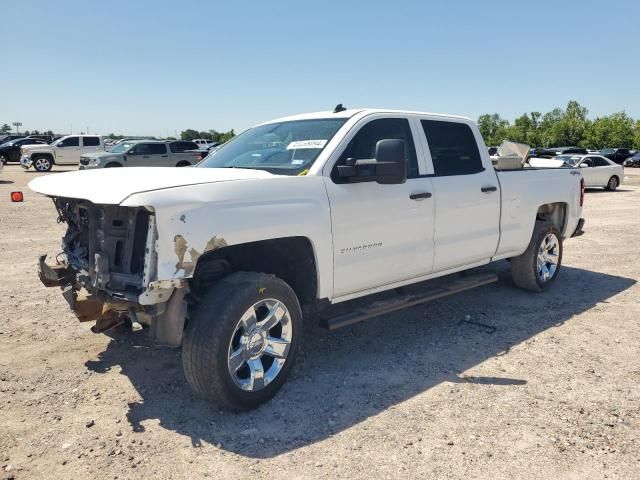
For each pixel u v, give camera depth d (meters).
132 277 3.33
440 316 5.59
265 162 4.34
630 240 10.08
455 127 5.31
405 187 4.54
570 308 5.87
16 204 14.60
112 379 4.07
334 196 3.99
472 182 5.21
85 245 3.96
